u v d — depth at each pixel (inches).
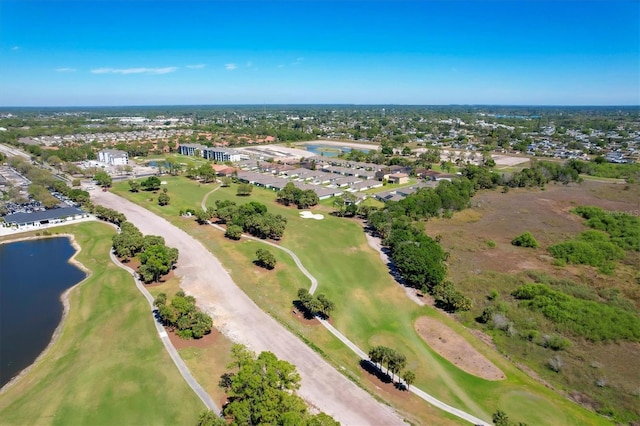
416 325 2748.5
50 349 2409.0
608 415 1974.7
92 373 2149.4
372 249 4050.2
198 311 2640.3
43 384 2080.5
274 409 1606.8
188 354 2309.3
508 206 5753.0
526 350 2476.6
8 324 2677.2
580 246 3954.2
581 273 3535.9
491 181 6899.6
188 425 1802.4
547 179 7229.3
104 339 2470.5
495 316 2755.9
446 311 2928.2
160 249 3321.9
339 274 3462.1
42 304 2947.8
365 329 2682.1
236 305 2888.8
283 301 2989.7
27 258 3796.8
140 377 2111.2
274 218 4475.9
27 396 1996.8
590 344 2532.0
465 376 2245.3
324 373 2183.8
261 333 2544.3
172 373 2142.0
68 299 3016.7
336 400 1984.5
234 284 3208.7
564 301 2910.9
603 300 3058.6
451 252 3991.1
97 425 1802.4
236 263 3599.9
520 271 3575.3
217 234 4338.1
